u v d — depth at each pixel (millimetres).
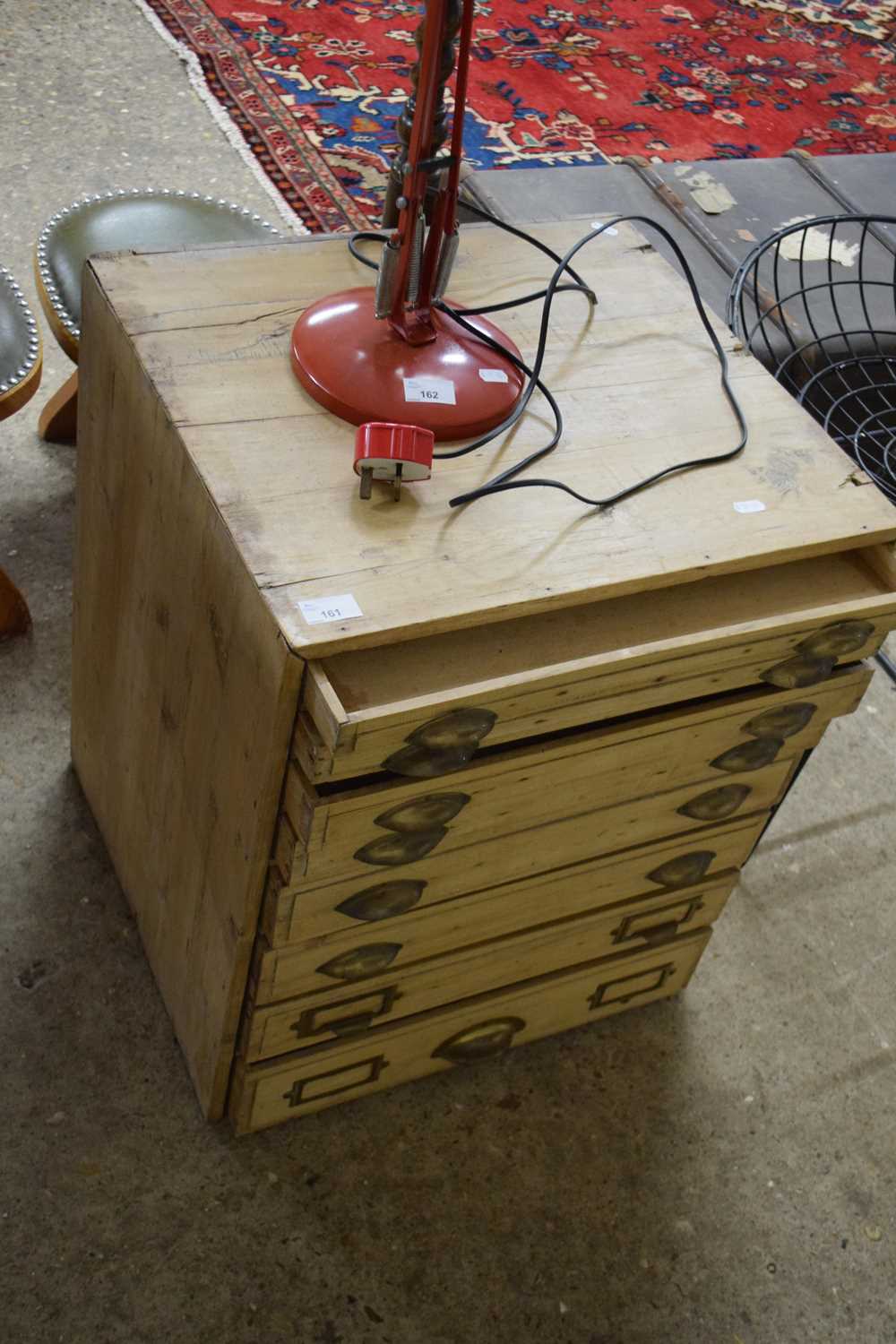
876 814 1791
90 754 1486
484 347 1108
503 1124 1398
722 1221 1360
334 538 938
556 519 1004
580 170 2158
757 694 1118
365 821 971
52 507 1920
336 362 1042
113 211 1820
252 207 2529
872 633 1089
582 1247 1316
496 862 1126
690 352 1211
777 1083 1485
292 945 1081
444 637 957
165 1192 1286
